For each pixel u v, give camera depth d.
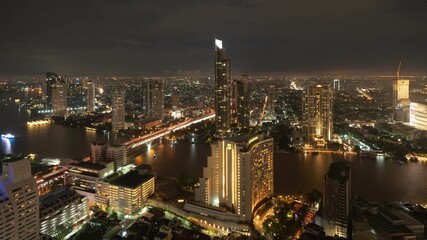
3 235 197.12
